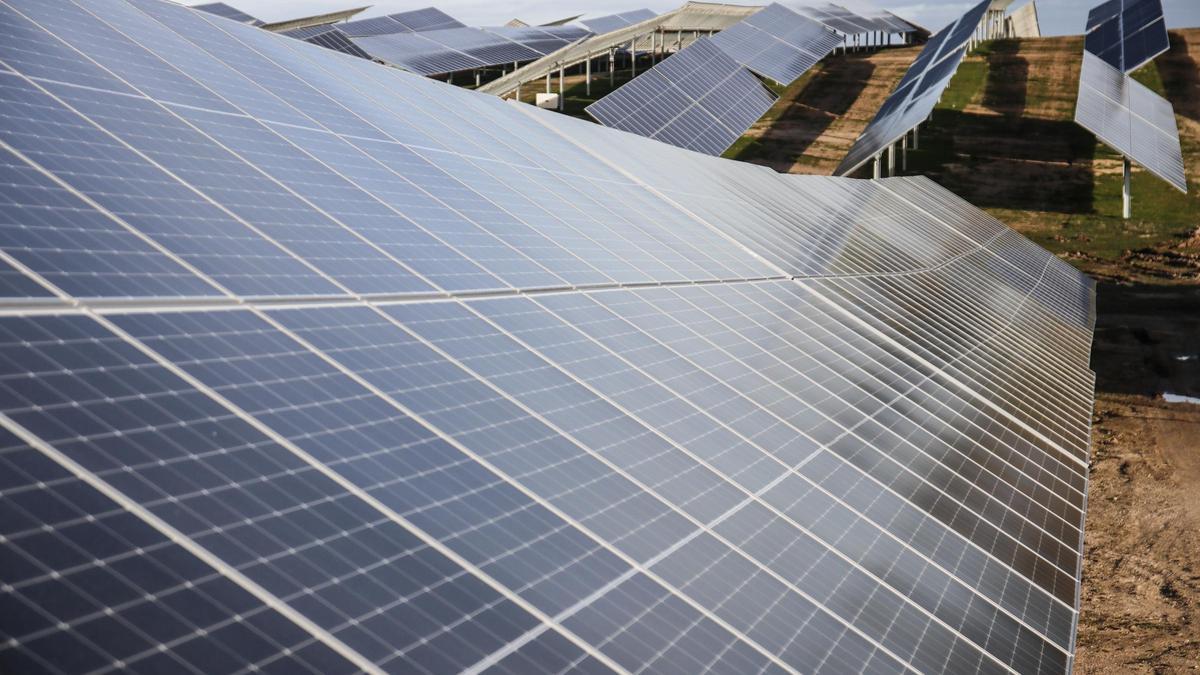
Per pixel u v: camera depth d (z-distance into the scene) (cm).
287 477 941
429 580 905
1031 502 1736
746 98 7362
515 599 939
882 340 2262
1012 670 1216
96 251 1146
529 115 2917
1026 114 9188
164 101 1652
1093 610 2553
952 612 1285
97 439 858
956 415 1998
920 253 3481
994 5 14238
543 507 1105
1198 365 4459
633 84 6372
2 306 968
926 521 1491
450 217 1811
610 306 1766
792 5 13875
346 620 811
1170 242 6531
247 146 1652
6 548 704
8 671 612
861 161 6694
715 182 3103
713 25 14025
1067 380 2703
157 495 833
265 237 1389
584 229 2108
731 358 1778
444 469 1085
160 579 752
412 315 1394
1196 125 8594
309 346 1188
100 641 673
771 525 1291
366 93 2308
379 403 1144
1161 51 8806
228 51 2073
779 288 2327
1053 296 3791
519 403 1298
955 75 10356
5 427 816
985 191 7681
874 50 13412
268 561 829
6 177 1190
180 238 1270
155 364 1003
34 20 1702
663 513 1207
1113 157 8075
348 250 1484
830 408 1750
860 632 1152
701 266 2231
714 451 1422
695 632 1020
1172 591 2617
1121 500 3192
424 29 11081
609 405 1412
